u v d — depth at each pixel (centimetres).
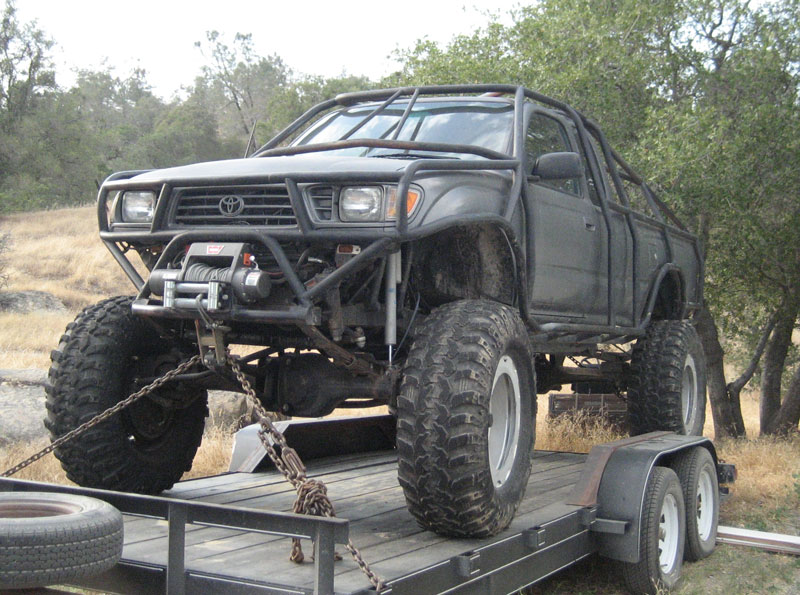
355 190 361
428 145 411
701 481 583
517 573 388
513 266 430
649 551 476
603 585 516
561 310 520
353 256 363
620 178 690
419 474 354
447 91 523
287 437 606
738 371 2011
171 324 420
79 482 435
